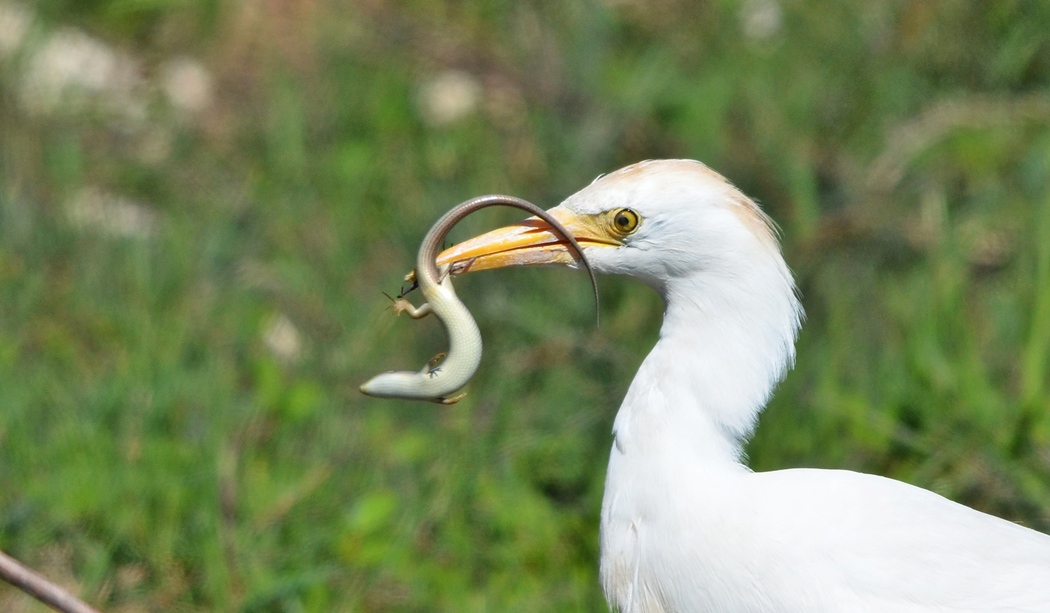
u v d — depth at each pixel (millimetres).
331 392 10484
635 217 7062
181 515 9227
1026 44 13344
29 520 9078
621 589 7281
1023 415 9461
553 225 7105
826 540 6895
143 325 10875
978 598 6781
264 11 14938
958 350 10320
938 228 11609
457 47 14219
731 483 7043
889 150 12492
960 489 9391
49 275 11484
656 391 7145
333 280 11750
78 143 13086
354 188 12805
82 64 14016
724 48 14328
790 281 7066
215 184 12930
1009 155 12508
